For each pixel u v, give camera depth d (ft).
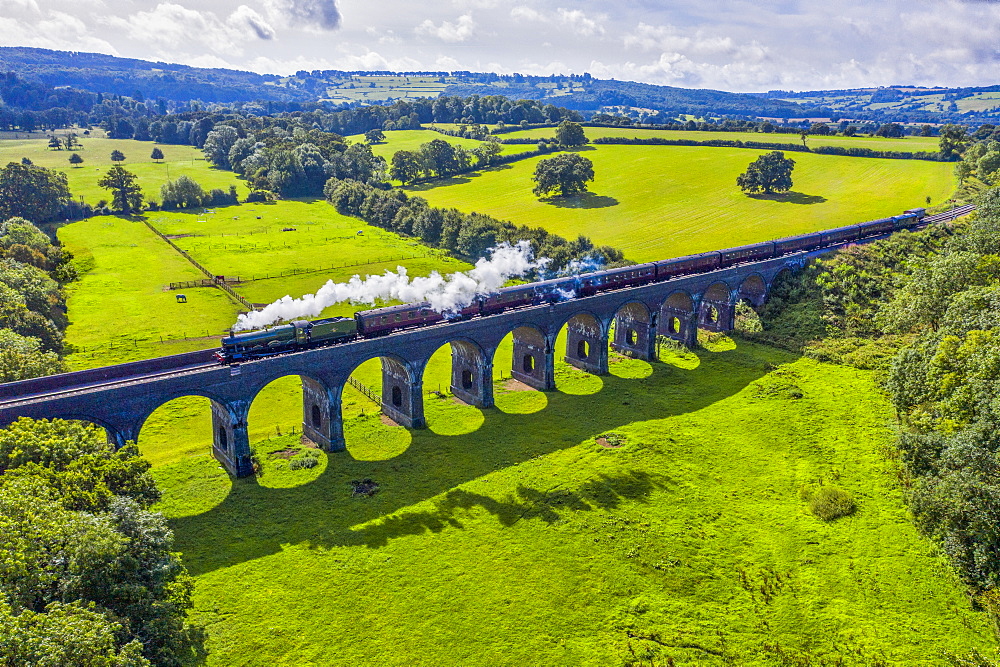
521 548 177.27
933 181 549.13
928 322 286.25
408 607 156.35
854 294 338.34
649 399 268.62
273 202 654.53
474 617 153.99
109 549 121.29
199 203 632.38
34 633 99.25
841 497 197.16
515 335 288.51
